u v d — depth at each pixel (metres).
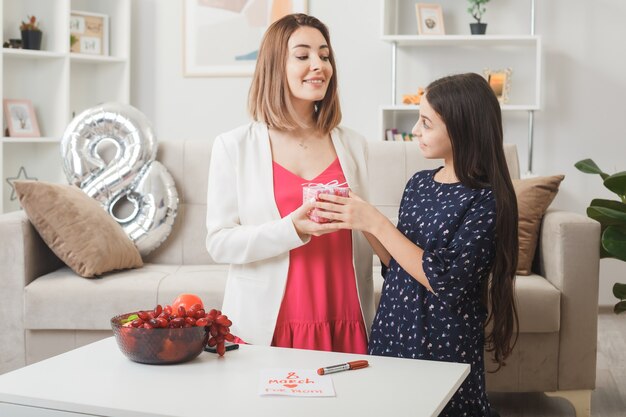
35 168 5.02
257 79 2.04
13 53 4.63
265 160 2.02
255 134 2.05
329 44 2.03
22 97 4.93
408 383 1.58
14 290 2.94
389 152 3.50
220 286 2.95
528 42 4.61
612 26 4.66
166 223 3.41
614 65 4.67
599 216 3.38
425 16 4.68
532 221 3.15
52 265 3.21
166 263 3.45
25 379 1.58
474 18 4.68
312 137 2.07
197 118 5.21
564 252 2.89
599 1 4.66
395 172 3.48
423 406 1.45
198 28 5.16
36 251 3.05
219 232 1.99
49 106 4.91
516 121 4.77
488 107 1.85
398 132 4.84
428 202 1.91
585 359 2.89
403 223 1.96
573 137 4.73
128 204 3.45
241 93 5.14
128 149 3.43
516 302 2.84
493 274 1.84
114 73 5.12
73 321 2.91
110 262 3.06
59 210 3.01
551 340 2.89
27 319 2.92
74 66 5.16
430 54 4.84
